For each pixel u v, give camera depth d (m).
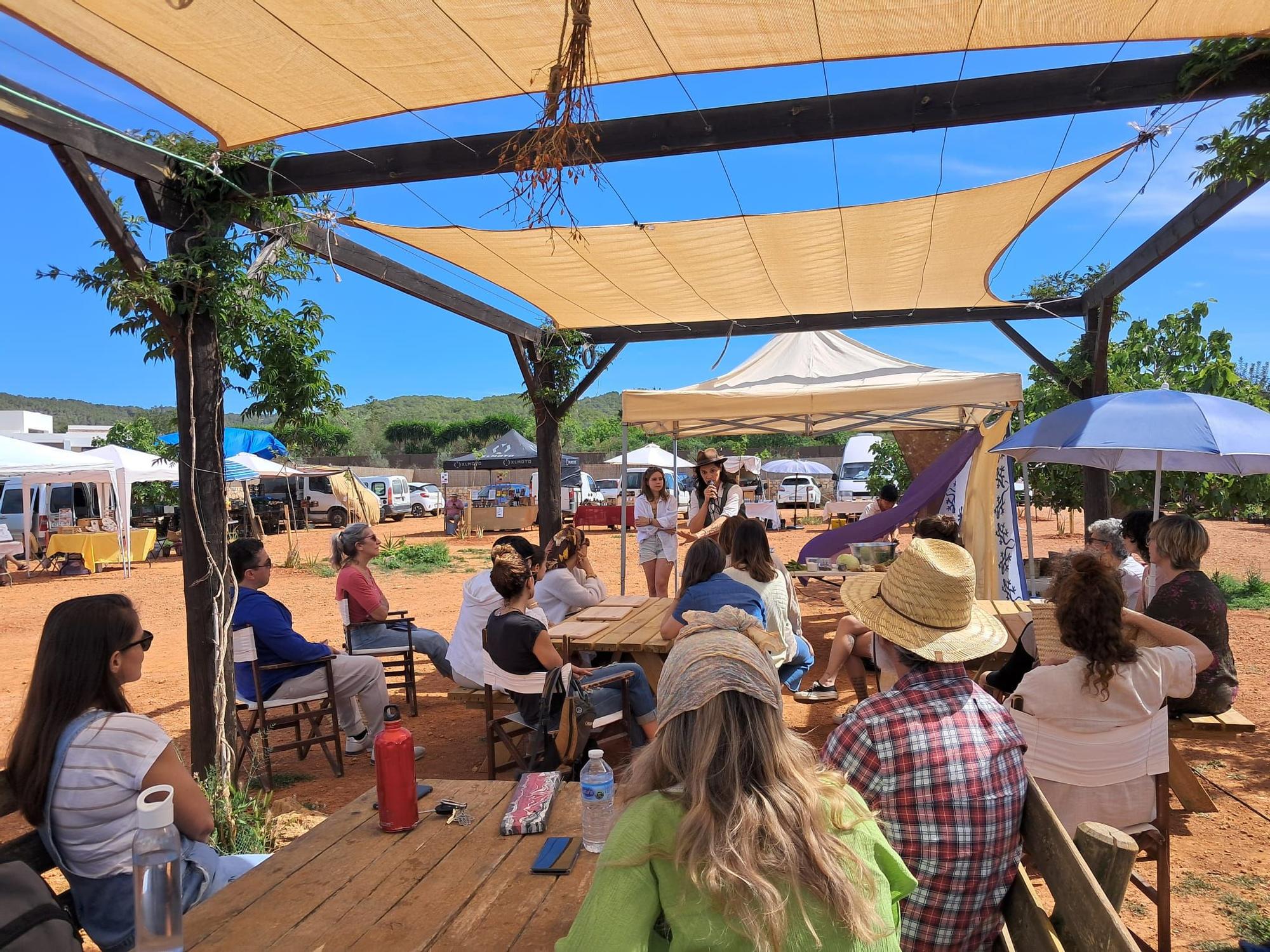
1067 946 1.74
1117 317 10.56
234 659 4.90
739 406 8.13
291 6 3.28
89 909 2.31
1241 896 3.71
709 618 1.66
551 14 3.41
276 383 6.35
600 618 5.93
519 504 27.27
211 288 4.56
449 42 3.62
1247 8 3.41
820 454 40.66
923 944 2.02
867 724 2.08
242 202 4.75
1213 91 3.88
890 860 1.51
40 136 3.76
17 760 2.33
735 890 1.30
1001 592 7.86
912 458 12.66
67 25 3.34
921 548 2.29
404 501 32.31
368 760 5.82
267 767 5.25
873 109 4.14
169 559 21.05
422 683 8.06
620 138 4.38
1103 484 8.35
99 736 2.33
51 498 21.47
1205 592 3.98
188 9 3.28
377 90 4.05
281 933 1.93
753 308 8.20
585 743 4.27
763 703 1.45
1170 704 4.07
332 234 5.89
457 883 2.16
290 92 4.02
